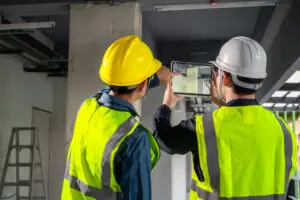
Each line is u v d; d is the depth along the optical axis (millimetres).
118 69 1286
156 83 1445
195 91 1432
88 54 3043
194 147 1217
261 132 1173
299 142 6855
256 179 1161
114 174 1120
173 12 4816
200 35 5949
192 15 4953
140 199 1111
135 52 1325
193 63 1439
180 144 1221
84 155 1187
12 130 4750
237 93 1230
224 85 1271
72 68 3053
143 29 5004
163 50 6320
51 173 6234
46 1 3111
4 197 4746
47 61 5402
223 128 1166
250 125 1174
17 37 4062
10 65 4949
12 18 4242
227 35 5938
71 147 1283
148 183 1140
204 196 1187
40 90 5922
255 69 1217
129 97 1307
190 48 6250
